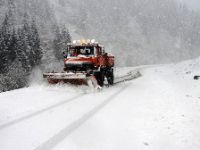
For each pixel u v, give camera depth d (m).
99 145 6.33
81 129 7.52
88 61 16.62
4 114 9.16
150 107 10.13
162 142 6.51
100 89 15.25
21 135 6.99
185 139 6.64
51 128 7.59
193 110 9.37
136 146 6.27
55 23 89.19
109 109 10.10
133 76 26.98
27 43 60.59
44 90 15.16
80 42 17.03
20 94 13.66
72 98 12.65
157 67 47.28
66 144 6.36
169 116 8.59
